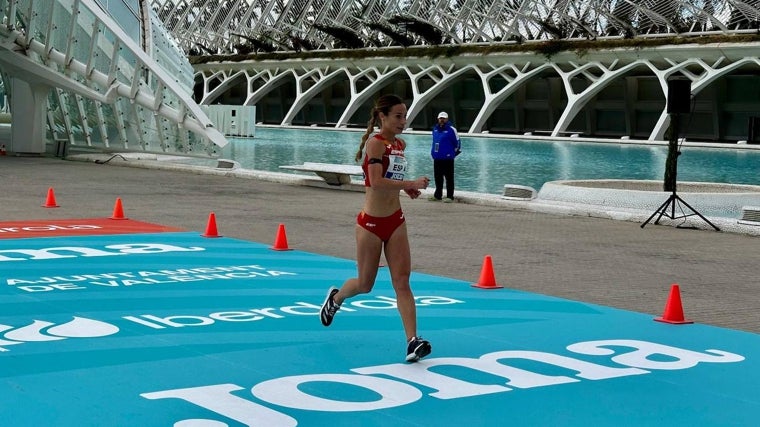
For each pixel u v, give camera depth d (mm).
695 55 61281
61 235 12906
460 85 82188
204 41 101750
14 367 6203
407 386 5934
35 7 28781
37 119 29891
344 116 80875
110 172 24922
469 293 9508
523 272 11047
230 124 58844
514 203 18609
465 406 5535
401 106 6574
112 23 27484
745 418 5457
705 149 53344
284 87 96500
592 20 68375
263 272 10383
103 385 5828
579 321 8195
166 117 27625
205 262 10961
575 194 18641
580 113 76688
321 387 5875
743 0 60500
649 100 71000
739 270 11602
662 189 20547
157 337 7160
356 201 19297
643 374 6398
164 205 17453
